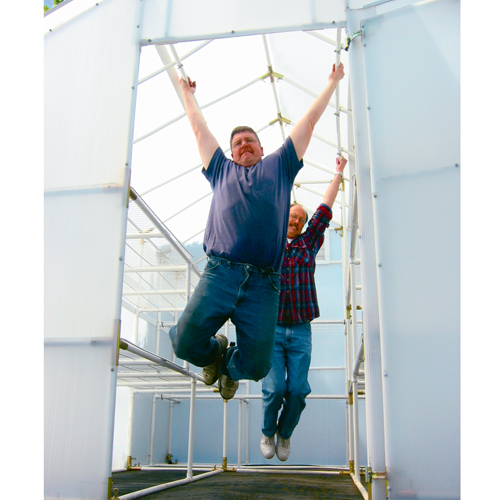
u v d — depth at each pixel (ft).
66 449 4.34
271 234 4.76
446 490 3.76
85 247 4.98
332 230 17.30
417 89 4.78
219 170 5.17
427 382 4.00
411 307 4.20
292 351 7.60
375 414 4.10
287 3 5.54
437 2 5.00
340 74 5.61
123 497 5.00
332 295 16.78
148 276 12.41
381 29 5.05
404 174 4.55
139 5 5.83
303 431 15.80
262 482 7.83
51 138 5.41
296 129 5.21
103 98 5.53
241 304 4.69
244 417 16.37
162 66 9.08
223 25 5.59
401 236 4.40
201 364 5.53
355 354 8.00
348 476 9.90
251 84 10.86
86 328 4.70
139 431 14.66
